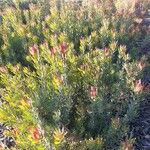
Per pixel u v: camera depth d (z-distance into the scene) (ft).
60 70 3.67
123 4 7.32
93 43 5.12
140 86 3.35
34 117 2.82
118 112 3.67
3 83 4.15
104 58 4.01
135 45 5.78
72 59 3.94
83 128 3.23
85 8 7.18
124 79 3.90
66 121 3.36
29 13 7.03
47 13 7.19
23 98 3.06
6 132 3.21
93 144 2.85
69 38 5.32
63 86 3.35
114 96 3.74
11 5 8.64
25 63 4.91
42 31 5.55
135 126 3.73
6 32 5.49
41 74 3.65
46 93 3.29
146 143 3.49
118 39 5.41
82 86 3.88
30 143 2.81
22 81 3.63
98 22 6.19
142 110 4.00
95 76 3.72
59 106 3.31
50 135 2.78
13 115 3.26
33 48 3.70
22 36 5.18
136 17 6.98
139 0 8.14
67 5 7.54
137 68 3.80
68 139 2.93
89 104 3.61
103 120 3.47
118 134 3.19
